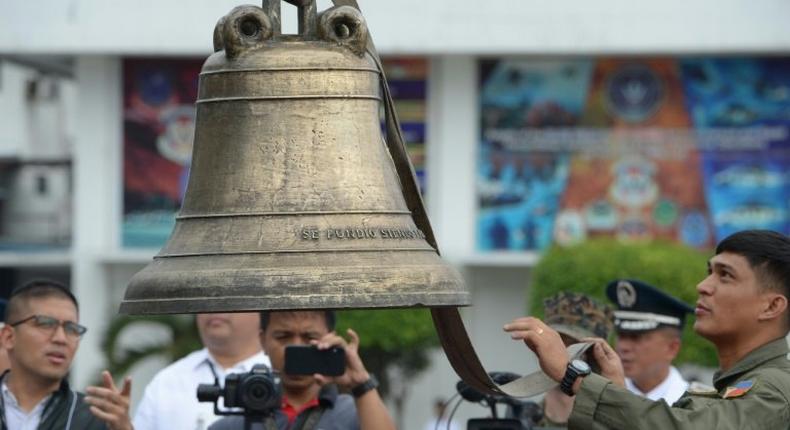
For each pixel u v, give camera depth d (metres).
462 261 39.78
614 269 28.58
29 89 52.12
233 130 8.05
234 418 12.94
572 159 39.84
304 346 12.53
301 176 7.95
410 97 40.03
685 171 39.66
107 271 41.06
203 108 8.19
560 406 13.52
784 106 39.31
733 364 9.69
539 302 19.16
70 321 13.72
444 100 39.94
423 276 7.72
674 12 38.59
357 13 8.15
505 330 8.84
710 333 9.69
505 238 40.09
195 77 40.56
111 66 40.62
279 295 7.55
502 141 39.97
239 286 7.58
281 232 7.79
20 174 49.84
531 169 40.00
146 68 40.62
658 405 8.55
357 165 8.01
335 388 12.96
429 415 38.28
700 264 29.02
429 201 40.25
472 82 39.84
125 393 12.45
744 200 39.53
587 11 38.75
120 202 40.88
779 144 39.38
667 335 14.83
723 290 9.63
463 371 8.63
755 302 9.58
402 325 34.16
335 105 8.05
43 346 13.58
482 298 40.44
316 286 7.57
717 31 38.50
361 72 8.12
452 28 38.81
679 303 14.83
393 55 39.41
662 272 28.44
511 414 13.22
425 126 40.09
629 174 39.78
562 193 39.91
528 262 39.53
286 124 8.01
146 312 7.72
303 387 13.06
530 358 40.12
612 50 38.75
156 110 40.62
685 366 25.23
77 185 40.81
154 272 7.86
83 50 39.59
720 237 39.62
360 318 34.16
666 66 39.56
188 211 8.09
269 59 8.04
